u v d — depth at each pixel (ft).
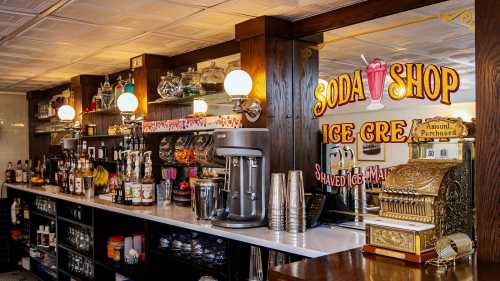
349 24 8.98
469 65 8.07
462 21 7.76
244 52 10.21
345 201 9.13
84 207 14.12
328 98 9.59
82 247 14.53
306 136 9.93
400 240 5.80
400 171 6.38
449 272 5.20
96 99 16.83
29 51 13.34
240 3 8.86
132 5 9.05
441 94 7.84
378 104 8.73
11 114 23.11
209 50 12.68
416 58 8.76
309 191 9.87
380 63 8.75
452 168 6.07
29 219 18.70
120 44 12.50
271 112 9.77
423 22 8.23
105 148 16.83
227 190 9.80
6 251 20.08
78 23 10.37
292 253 7.47
